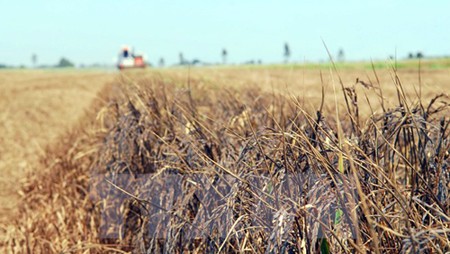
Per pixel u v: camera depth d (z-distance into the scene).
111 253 6.36
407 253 2.98
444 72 37.09
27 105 31.20
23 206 9.39
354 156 3.75
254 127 6.68
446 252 3.04
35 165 13.90
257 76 29.66
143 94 7.52
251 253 3.92
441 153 3.77
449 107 4.18
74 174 9.26
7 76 72.50
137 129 7.08
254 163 4.28
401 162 4.66
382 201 3.69
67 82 53.97
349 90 4.30
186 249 4.73
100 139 8.95
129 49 68.88
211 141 5.70
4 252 7.58
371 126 4.07
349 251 3.25
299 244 3.48
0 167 14.35
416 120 3.90
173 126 6.57
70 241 7.02
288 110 7.21
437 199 3.45
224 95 10.01
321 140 3.76
